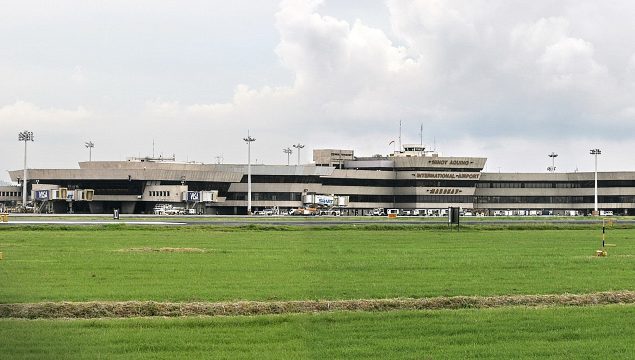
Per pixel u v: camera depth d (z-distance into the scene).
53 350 33.88
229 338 36.12
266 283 50.47
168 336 36.31
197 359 32.94
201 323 38.62
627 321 40.31
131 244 83.31
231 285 49.44
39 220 151.12
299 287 48.62
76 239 90.81
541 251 77.56
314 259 66.75
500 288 49.12
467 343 36.00
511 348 35.22
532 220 168.75
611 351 34.94
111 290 47.03
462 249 79.19
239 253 72.12
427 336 37.03
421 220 164.38
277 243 86.19
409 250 77.25
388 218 181.75
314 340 36.00
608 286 50.47
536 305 44.62
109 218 168.00
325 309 42.47
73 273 55.47
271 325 38.66
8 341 35.19
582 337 37.28
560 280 53.22
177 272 56.28
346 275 55.25
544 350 34.97
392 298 45.06
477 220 166.25
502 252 75.75
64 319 39.50
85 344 34.81
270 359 33.06
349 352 34.19
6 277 53.09
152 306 41.66
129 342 35.25
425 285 50.09
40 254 69.81
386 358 33.50
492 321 39.97
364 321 39.59
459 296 45.66
